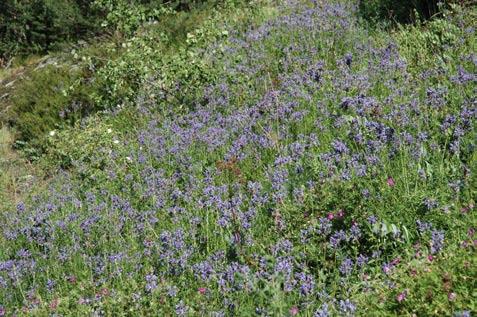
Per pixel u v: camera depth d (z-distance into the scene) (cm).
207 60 898
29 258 584
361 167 520
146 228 552
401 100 606
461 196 478
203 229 534
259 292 439
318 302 439
